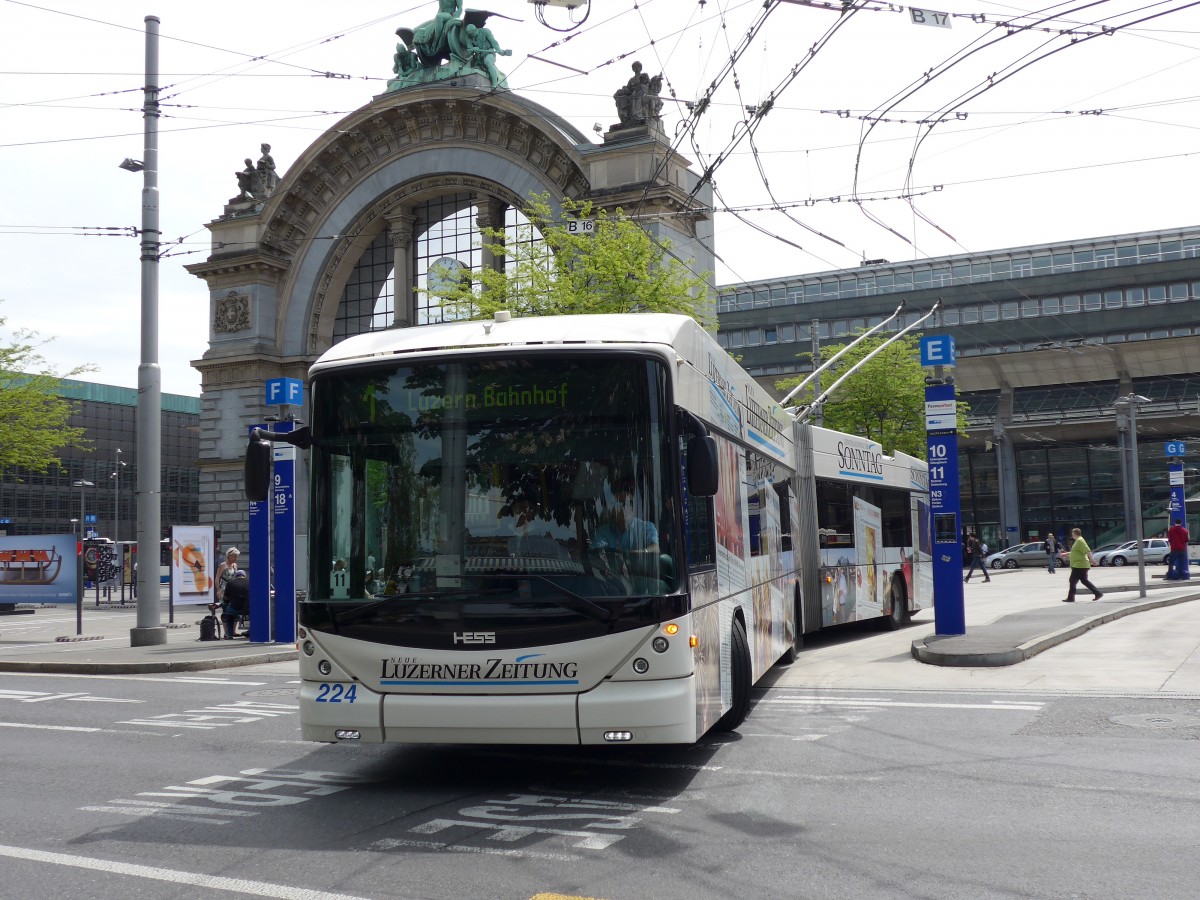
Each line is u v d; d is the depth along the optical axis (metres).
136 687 16.84
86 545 51.28
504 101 42.97
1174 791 7.92
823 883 5.92
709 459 8.20
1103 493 68.25
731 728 10.98
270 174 50.12
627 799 8.12
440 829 7.27
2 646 25.89
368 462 8.53
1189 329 63.75
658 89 41.00
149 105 23.91
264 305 48.62
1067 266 66.31
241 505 48.28
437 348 8.60
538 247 34.22
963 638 17.70
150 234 23.83
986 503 71.12
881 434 48.28
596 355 8.37
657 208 39.25
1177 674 14.13
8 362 43.94
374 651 8.20
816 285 70.25
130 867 6.48
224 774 9.45
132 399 106.69
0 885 6.16
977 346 67.50
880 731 10.79
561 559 8.12
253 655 20.44
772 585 13.96
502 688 8.01
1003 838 6.76
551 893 5.79
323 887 5.98
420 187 46.12
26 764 10.10
